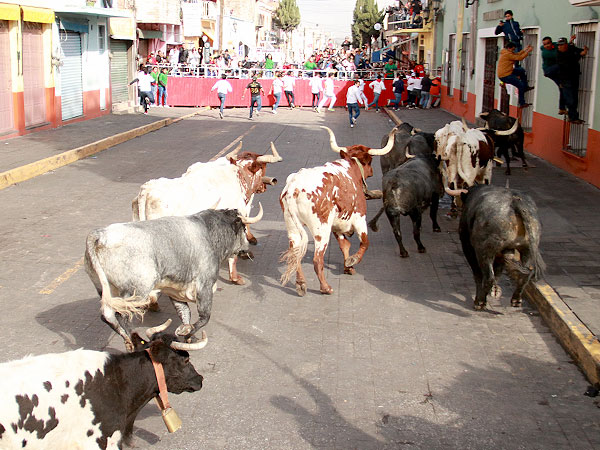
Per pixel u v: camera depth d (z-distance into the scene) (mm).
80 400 4375
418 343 7129
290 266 8102
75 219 11484
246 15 64000
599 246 9789
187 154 18391
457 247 10531
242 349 6934
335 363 6664
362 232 8727
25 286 8398
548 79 16844
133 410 4738
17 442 4117
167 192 7656
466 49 27953
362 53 56125
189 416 5688
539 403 5961
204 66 33656
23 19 19344
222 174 8453
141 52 35438
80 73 24391
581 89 14812
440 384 6270
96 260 5902
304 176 8117
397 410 5809
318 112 32594
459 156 10938
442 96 33156
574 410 5848
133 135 21656
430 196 10102
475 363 6703
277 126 25844
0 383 4129
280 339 7188
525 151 18641
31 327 7250
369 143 21641
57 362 4391
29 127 20547
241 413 5742
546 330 7512
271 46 73000
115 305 5754
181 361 4859
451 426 5574
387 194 9602
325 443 5316
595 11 13820
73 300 8031
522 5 19141
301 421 5629
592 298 7758
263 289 8625
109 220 11469
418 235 10117
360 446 5281
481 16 24531
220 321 7609
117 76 28984
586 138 14836
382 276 9172
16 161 15555
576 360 6711
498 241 7238
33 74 20875
